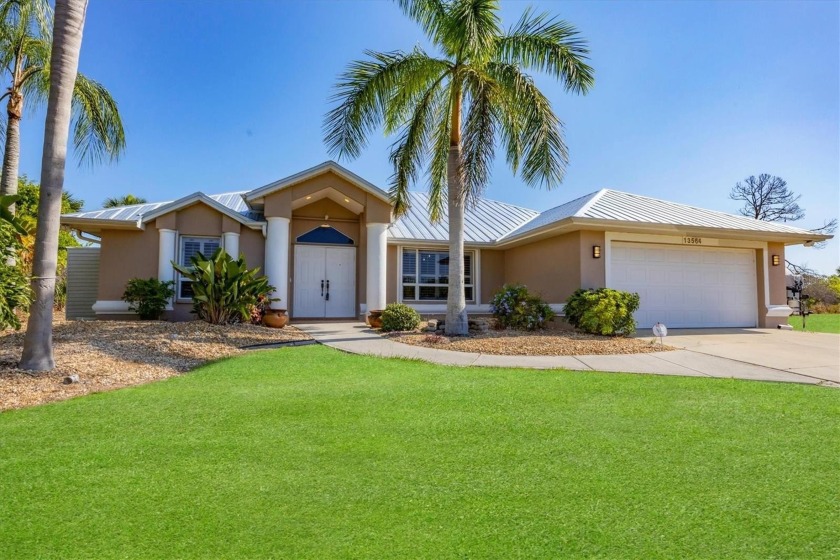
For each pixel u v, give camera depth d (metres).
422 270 17.02
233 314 12.53
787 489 3.15
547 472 3.44
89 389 6.13
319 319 16.00
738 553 2.41
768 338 11.47
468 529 2.65
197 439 4.14
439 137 12.62
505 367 7.57
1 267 6.11
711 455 3.77
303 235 16.16
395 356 8.54
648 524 2.70
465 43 9.44
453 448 3.94
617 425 4.54
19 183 22.66
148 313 13.05
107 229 13.69
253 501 2.99
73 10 7.29
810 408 5.12
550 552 2.42
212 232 14.34
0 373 6.61
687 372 7.15
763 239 14.32
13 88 13.58
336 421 4.67
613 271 13.26
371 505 2.94
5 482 3.27
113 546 2.47
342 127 11.19
